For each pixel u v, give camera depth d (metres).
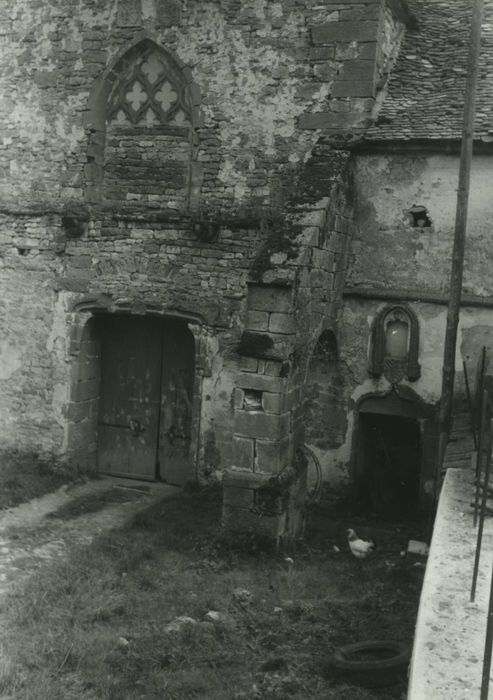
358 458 11.39
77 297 12.39
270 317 8.98
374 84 10.80
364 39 10.73
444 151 10.40
